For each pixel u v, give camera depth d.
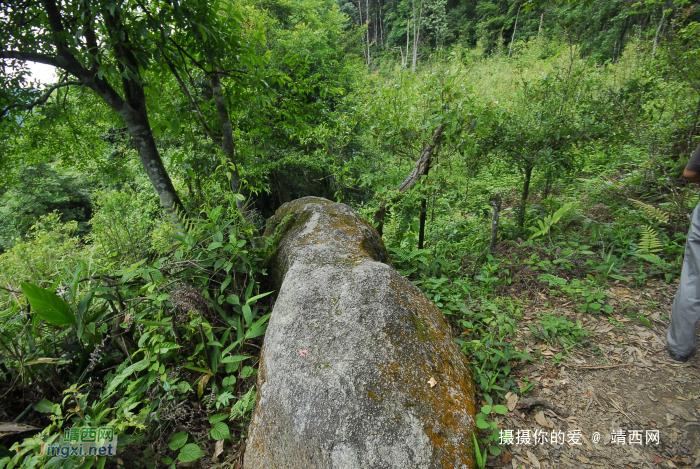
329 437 1.30
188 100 3.53
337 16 14.47
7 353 1.93
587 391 2.01
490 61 15.05
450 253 3.85
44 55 2.55
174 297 2.04
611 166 5.58
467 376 1.76
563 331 2.49
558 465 1.59
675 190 3.71
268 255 2.74
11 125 2.93
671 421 1.81
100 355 2.05
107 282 2.13
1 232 11.74
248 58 3.36
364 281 1.88
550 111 4.00
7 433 1.56
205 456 1.69
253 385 1.89
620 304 2.74
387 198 3.73
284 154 8.56
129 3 2.57
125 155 6.71
